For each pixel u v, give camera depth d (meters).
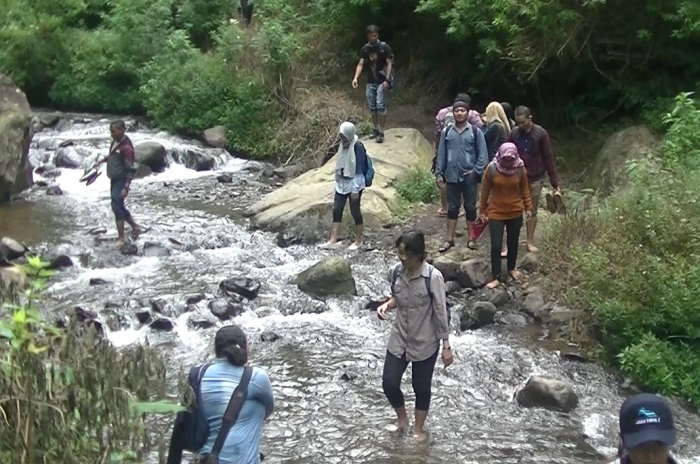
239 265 11.44
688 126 11.68
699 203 9.33
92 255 11.38
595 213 10.58
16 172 14.37
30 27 22.03
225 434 4.80
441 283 7.02
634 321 8.68
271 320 9.84
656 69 14.98
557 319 9.51
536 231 11.55
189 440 4.89
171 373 8.43
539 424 7.64
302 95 18.64
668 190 9.79
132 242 12.02
